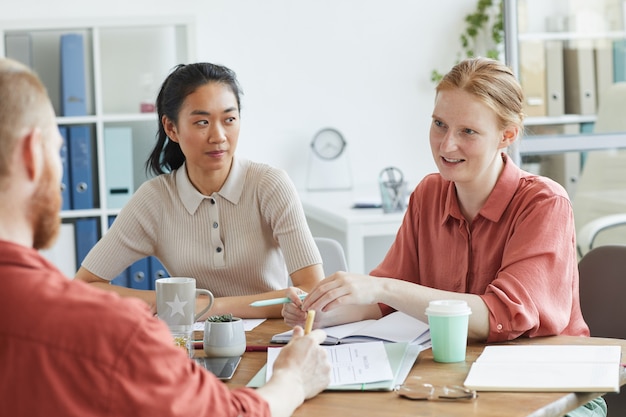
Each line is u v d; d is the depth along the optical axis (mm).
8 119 1265
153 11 5250
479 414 1548
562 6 4379
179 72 2598
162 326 1325
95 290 1307
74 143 4824
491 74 2164
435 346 1908
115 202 4883
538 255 2133
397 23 5523
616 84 4449
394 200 4457
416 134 5605
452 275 2342
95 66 4863
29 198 1302
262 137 5438
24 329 1240
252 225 2660
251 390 1517
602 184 4457
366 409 1600
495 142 2188
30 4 5125
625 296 2479
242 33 5363
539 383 1680
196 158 2586
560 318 2104
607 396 2416
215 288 2676
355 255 4320
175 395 1297
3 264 1276
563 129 4422
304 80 5461
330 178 5484
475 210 2297
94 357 1236
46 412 1230
